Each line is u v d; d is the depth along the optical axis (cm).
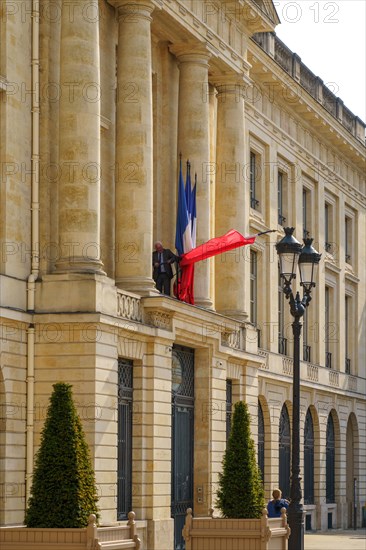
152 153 4591
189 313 4534
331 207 7544
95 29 4006
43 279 3888
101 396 3875
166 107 4947
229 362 5128
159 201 4881
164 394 4406
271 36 6306
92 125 3962
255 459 3878
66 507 3058
